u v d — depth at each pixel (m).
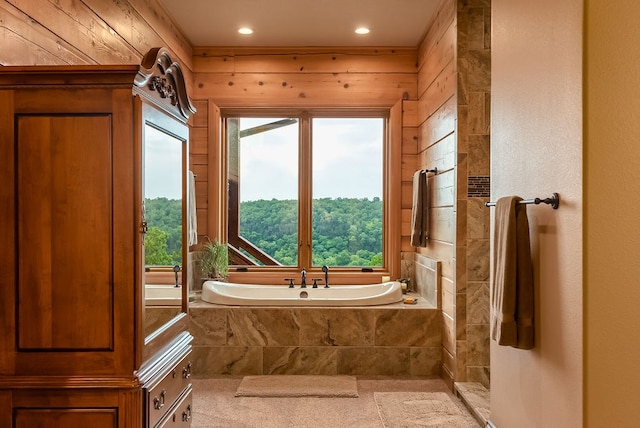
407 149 4.89
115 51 3.03
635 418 1.70
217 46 4.86
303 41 4.74
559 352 1.89
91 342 1.81
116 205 1.81
